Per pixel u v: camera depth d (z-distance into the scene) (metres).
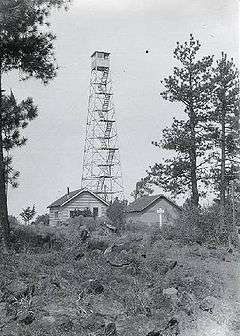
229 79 24.53
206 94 25.22
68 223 27.22
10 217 22.22
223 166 25.62
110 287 12.10
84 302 11.24
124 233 21.86
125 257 13.91
